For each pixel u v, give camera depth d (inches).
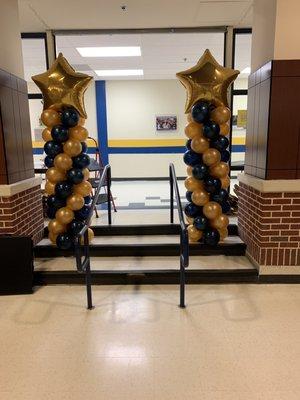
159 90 386.6
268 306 121.3
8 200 132.8
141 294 131.6
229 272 139.1
